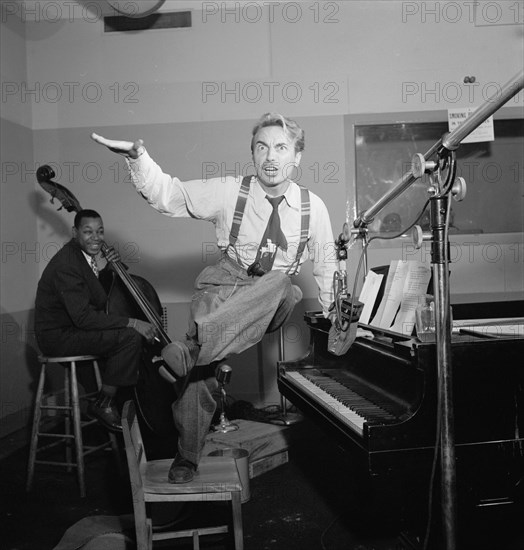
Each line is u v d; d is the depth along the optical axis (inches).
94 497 114.5
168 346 67.9
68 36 176.4
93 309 123.2
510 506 70.2
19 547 93.3
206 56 175.0
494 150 177.3
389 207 175.2
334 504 107.4
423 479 67.9
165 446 139.8
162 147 175.3
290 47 174.4
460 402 69.7
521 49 172.4
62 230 177.0
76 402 118.1
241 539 76.8
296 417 153.4
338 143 174.1
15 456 141.5
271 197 82.7
